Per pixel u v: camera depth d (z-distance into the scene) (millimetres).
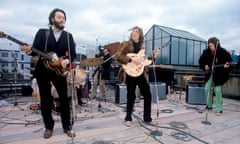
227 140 2000
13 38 1727
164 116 2930
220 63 3012
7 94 4605
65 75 2006
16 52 4418
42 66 1905
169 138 2033
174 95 5121
